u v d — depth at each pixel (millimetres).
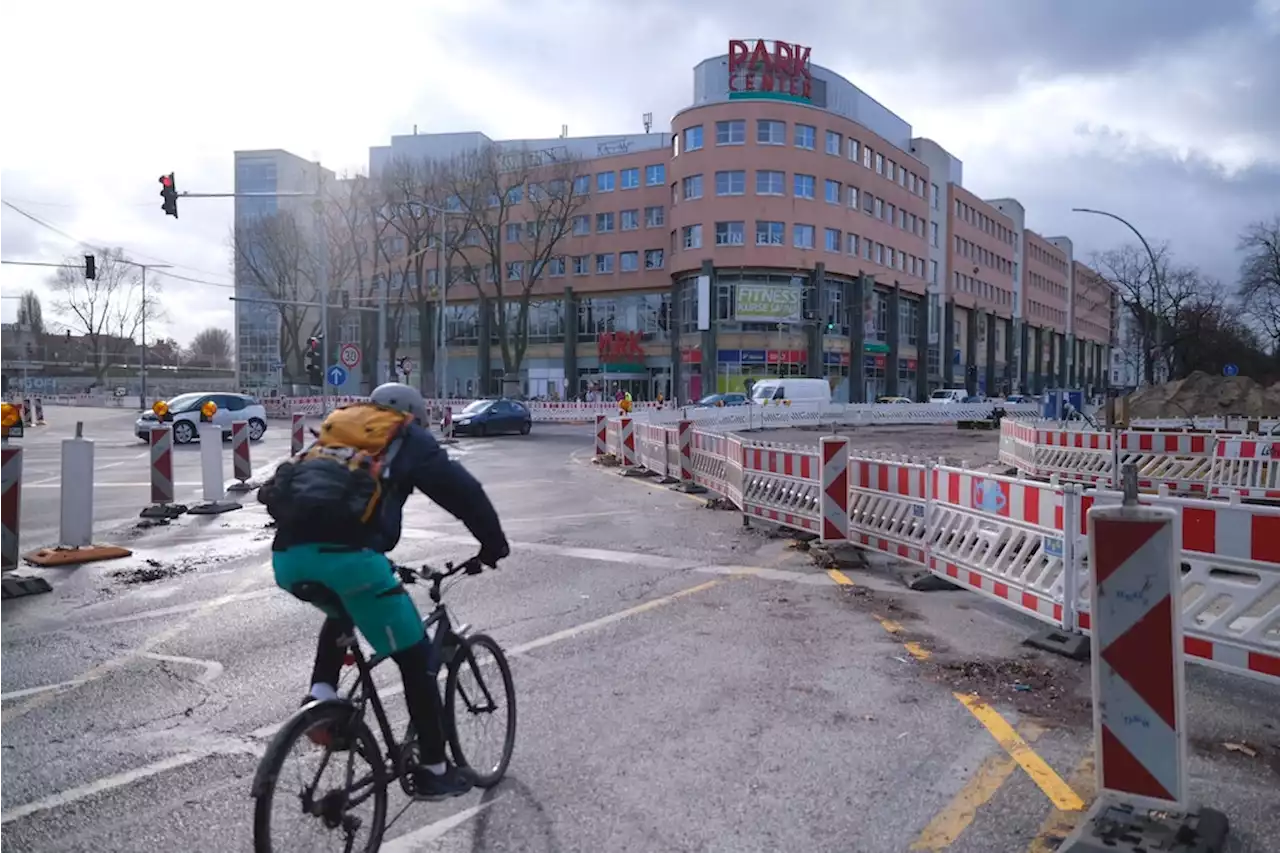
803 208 60188
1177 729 3348
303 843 2990
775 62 59469
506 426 34750
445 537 10891
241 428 16016
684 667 5801
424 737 3420
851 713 4961
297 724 2941
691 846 3531
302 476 3076
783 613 7184
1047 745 4500
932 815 3768
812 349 62062
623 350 65625
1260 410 43656
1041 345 108375
